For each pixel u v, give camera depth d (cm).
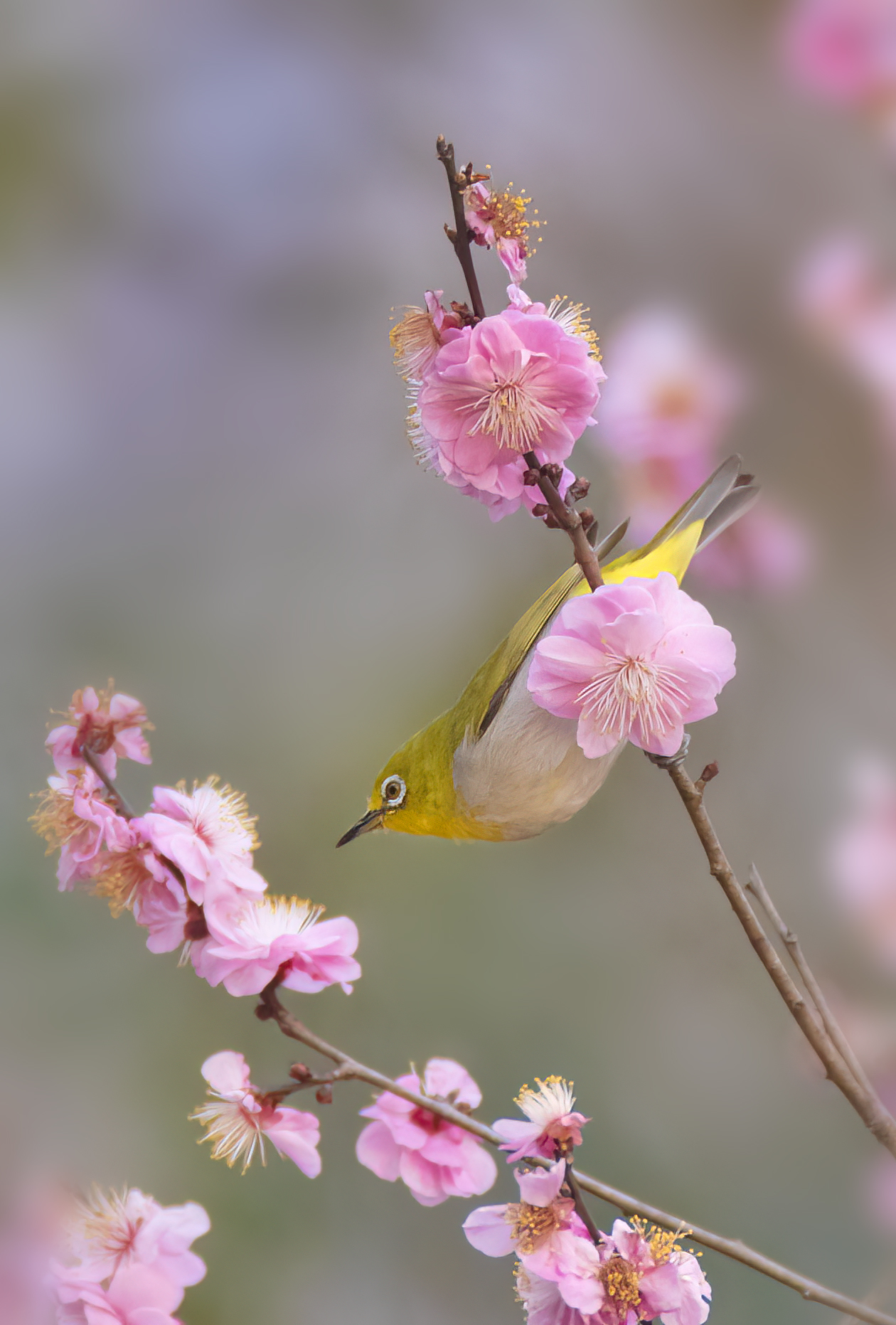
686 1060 362
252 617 367
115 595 368
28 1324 341
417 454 343
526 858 365
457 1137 343
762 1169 360
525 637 350
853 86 356
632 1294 341
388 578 368
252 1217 358
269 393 371
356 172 385
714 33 366
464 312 342
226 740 366
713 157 365
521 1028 363
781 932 342
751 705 361
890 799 351
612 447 356
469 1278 360
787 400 357
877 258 358
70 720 343
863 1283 358
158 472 370
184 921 342
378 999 363
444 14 381
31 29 384
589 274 366
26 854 360
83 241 385
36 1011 358
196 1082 359
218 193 386
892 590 359
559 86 370
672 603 342
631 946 364
